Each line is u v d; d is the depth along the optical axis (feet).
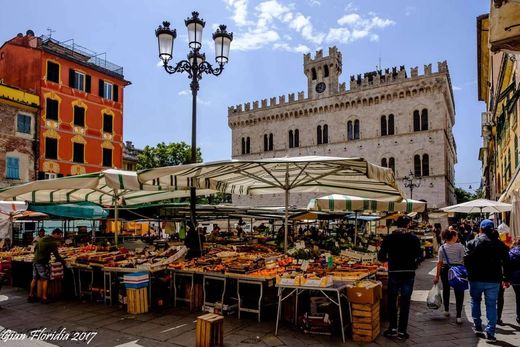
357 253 36.65
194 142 40.22
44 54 104.73
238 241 64.49
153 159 179.22
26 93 99.30
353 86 177.78
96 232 74.28
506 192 64.90
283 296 26.91
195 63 40.93
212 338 21.04
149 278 30.66
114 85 124.67
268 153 199.82
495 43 17.22
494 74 87.20
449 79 166.40
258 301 27.71
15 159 95.71
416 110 164.45
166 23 41.19
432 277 50.90
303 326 24.43
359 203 43.93
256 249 46.39
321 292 25.88
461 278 26.58
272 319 27.43
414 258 23.89
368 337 22.67
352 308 23.24
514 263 27.32
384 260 24.41
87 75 116.16
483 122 111.04
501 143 81.87
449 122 182.50
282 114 196.75
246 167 29.60
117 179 29.96
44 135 102.99
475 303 24.04
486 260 23.20
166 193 46.44
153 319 27.50
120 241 67.41
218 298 29.99
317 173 33.04
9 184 93.76
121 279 32.09
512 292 40.75
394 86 167.43
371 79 180.86
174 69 41.47
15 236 83.15
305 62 193.57
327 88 185.47
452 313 30.30
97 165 116.67
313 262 31.63
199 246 38.65
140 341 22.70
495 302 23.13
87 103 115.34
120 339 23.09
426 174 159.02
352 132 178.29
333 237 61.36
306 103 190.08
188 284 31.22
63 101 108.58
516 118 54.60
